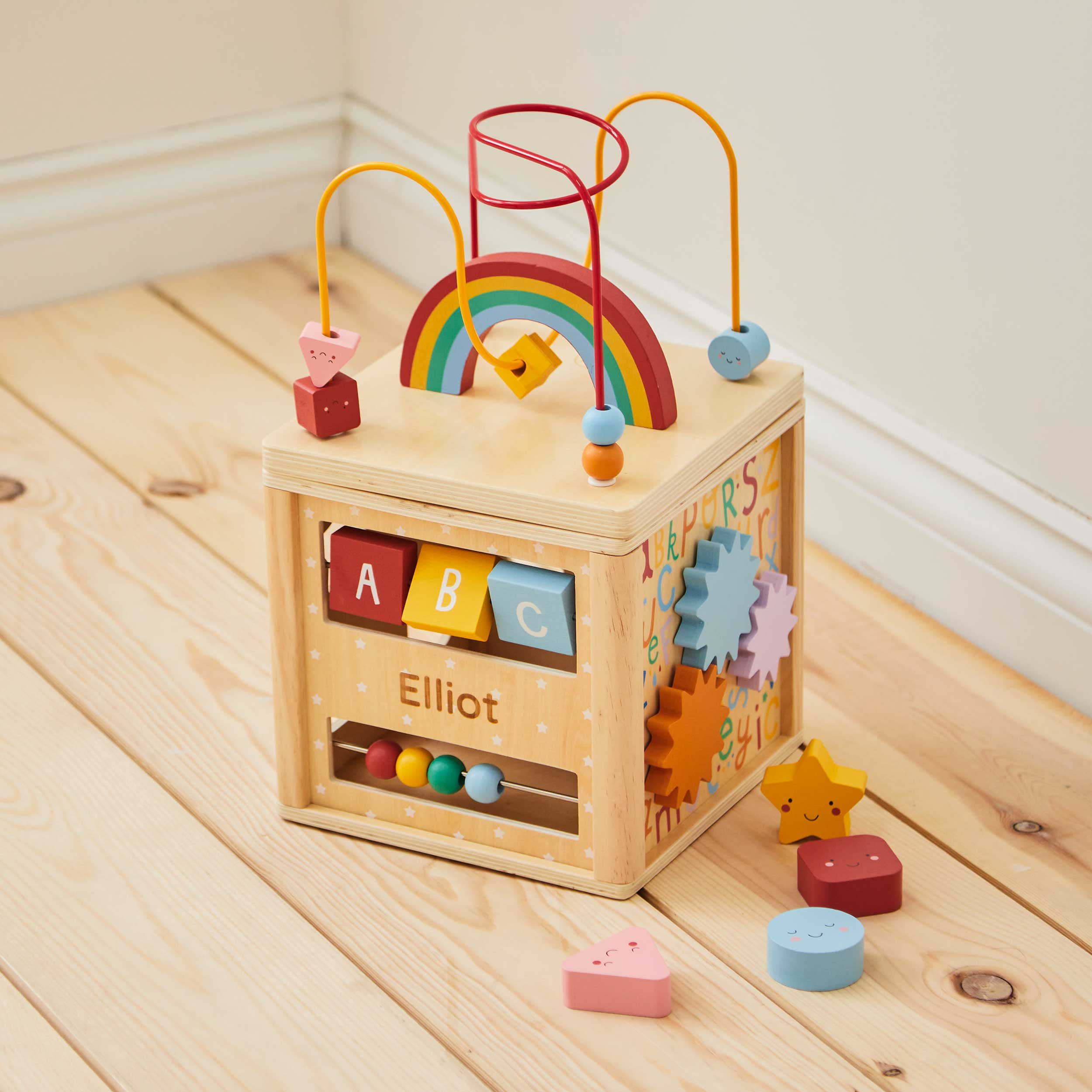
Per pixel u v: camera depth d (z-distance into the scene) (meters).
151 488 1.49
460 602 0.95
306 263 1.97
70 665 1.24
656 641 0.97
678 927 0.98
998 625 1.27
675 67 1.46
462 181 1.79
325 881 1.02
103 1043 0.89
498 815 1.03
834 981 0.92
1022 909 0.99
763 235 1.42
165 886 1.01
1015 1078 0.86
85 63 1.76
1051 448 1.20
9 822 1.07
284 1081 0.87
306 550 0.99
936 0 1.19
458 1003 0.92
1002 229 1.19
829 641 1.29
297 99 1.92
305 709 1.04
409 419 0.99
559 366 1.04
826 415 1.39
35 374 1.70
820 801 1.03
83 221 1.82
